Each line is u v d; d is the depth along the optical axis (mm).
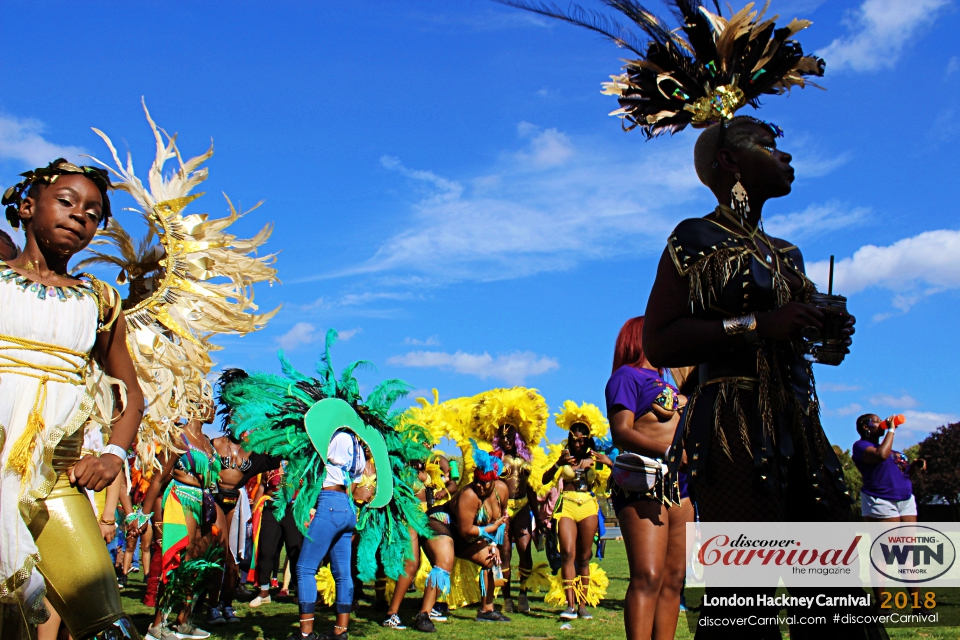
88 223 2777
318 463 5984
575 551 7727
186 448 5734
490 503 7789
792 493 2393
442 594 7816
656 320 2471
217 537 6305
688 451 2441
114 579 2697
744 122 2562
